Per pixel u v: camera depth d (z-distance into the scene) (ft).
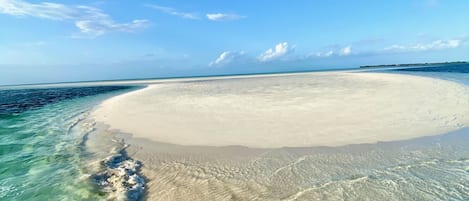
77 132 26.55
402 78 61.57
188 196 13.12
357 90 43.93
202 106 36.76
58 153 19.97
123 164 17.43
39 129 28.19
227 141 20.79
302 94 42.75
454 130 20.72
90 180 15.12
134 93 67.31
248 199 12.60
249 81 92.38
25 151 20.57
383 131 21.17
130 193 13.46
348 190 12.83
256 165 16.24
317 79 77.71
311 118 26.00
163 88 78.74
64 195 13.53
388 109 28.07
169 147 20.31
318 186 13.38
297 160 16.62
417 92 38.29
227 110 32.53
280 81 80.12
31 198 13.28
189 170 16.10
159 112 34.32
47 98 68.85
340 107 30.27
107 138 23.77
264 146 19.30
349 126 22.81
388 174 14.25
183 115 31.24
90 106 46.88
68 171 16.48
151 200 12.96
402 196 12.10
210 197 12.94
